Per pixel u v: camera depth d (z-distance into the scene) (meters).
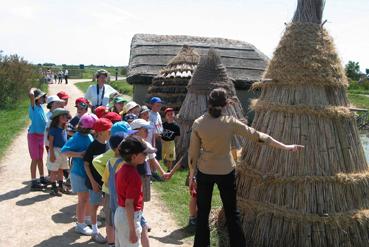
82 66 87.69
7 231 6.50
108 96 9.58
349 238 5.77
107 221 5.59
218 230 6.50
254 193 6.11
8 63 26.42
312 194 5.77
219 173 5.30
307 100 6.02
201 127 5.27
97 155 5.84
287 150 5.64
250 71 17.62
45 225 6.79
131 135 4.82
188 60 14.29
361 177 5.98
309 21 6.39
